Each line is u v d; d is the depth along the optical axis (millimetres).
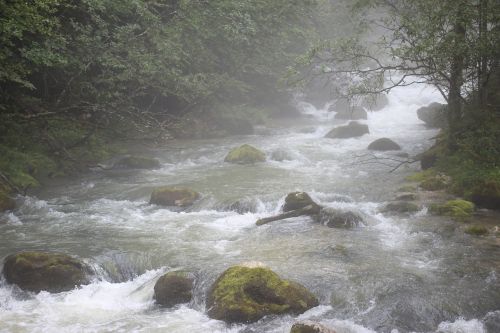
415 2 16172
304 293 8984
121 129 20953
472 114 16438
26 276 9805
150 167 19797
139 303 9453
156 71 19062
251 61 29172
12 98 17031
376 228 12562
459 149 16609
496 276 9789
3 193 14242
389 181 17031
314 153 22094
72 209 14539
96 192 16391
